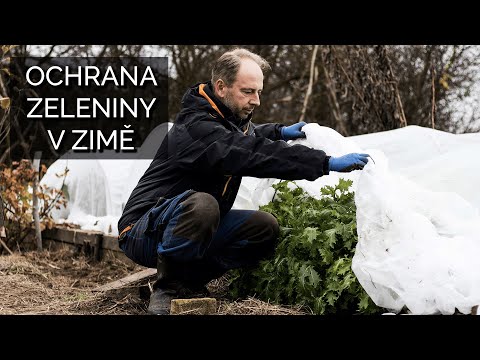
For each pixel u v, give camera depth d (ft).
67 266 16.31
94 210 20.39
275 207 12.37
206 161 10.56
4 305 12.05
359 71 23.24
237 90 10.85
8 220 18.47
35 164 18.01
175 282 10.89
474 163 13.03
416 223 9.81
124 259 16.05
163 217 10.59
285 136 12.70
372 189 9.98
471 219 10.44
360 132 27.76
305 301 10.75
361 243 9.87
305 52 34.99
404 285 9.45
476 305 8.96
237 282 12.10
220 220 11.63
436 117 28.14
